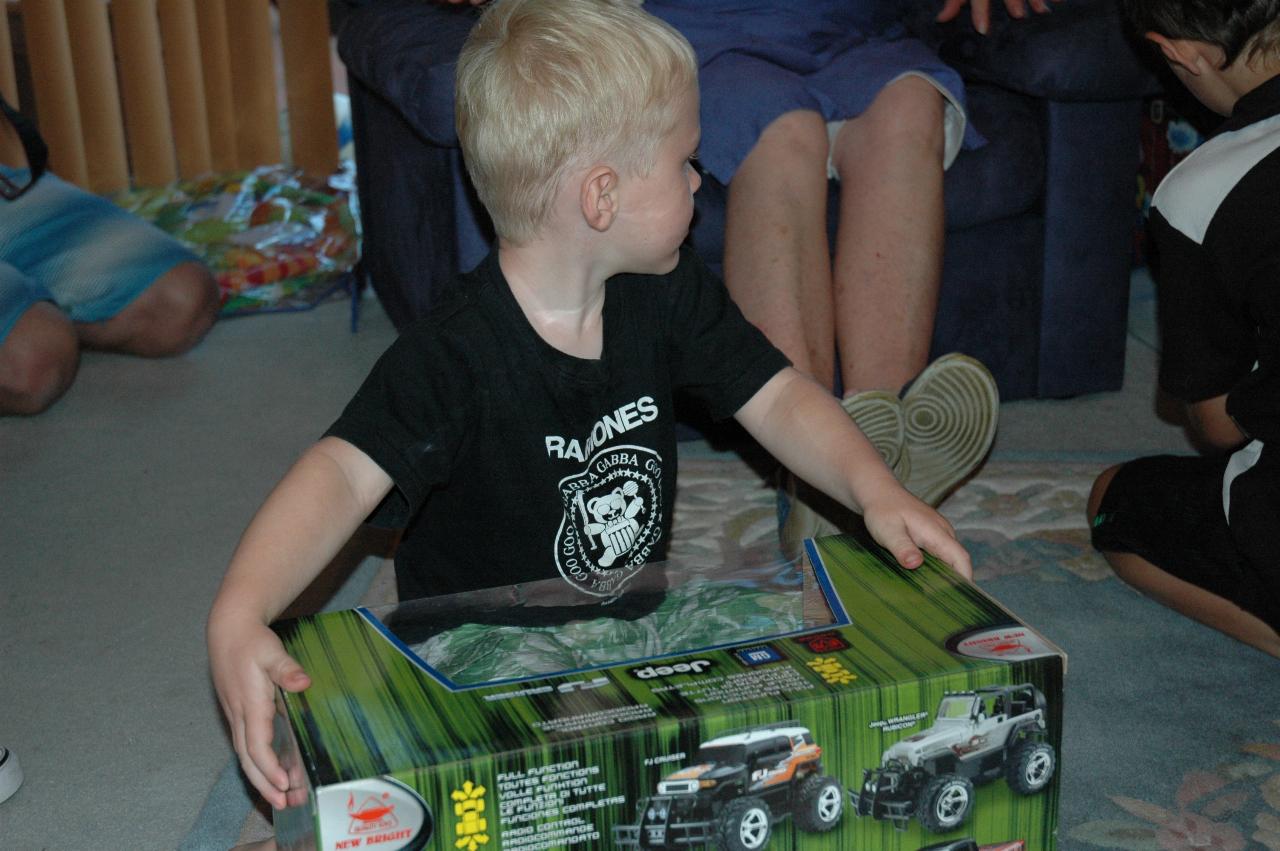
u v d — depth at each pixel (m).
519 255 0.97
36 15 2.58
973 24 1.83
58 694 1.33
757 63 1.60
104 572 1.58
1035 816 0.74
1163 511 1.35
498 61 0.92
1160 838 1.05
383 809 0.63
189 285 2.28
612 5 0.94
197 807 1.15
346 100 2.97
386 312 2.50
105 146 2.72
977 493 1.69
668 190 0.94
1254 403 1.17
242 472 1.86
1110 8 1.74
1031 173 1.82
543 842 0.66
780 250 1.51
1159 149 2.32
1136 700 1.25
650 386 1.04
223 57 2.72
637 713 0.67
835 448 1.02
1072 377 1.97
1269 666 1.30
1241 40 1.13
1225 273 1.14
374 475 0.90
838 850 0.71
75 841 1.10
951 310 1.89
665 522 1.10
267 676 0.75
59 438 1.99
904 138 1.59
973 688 0.70
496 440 0.99
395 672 0.74
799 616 0.90
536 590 0.96
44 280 2.23
